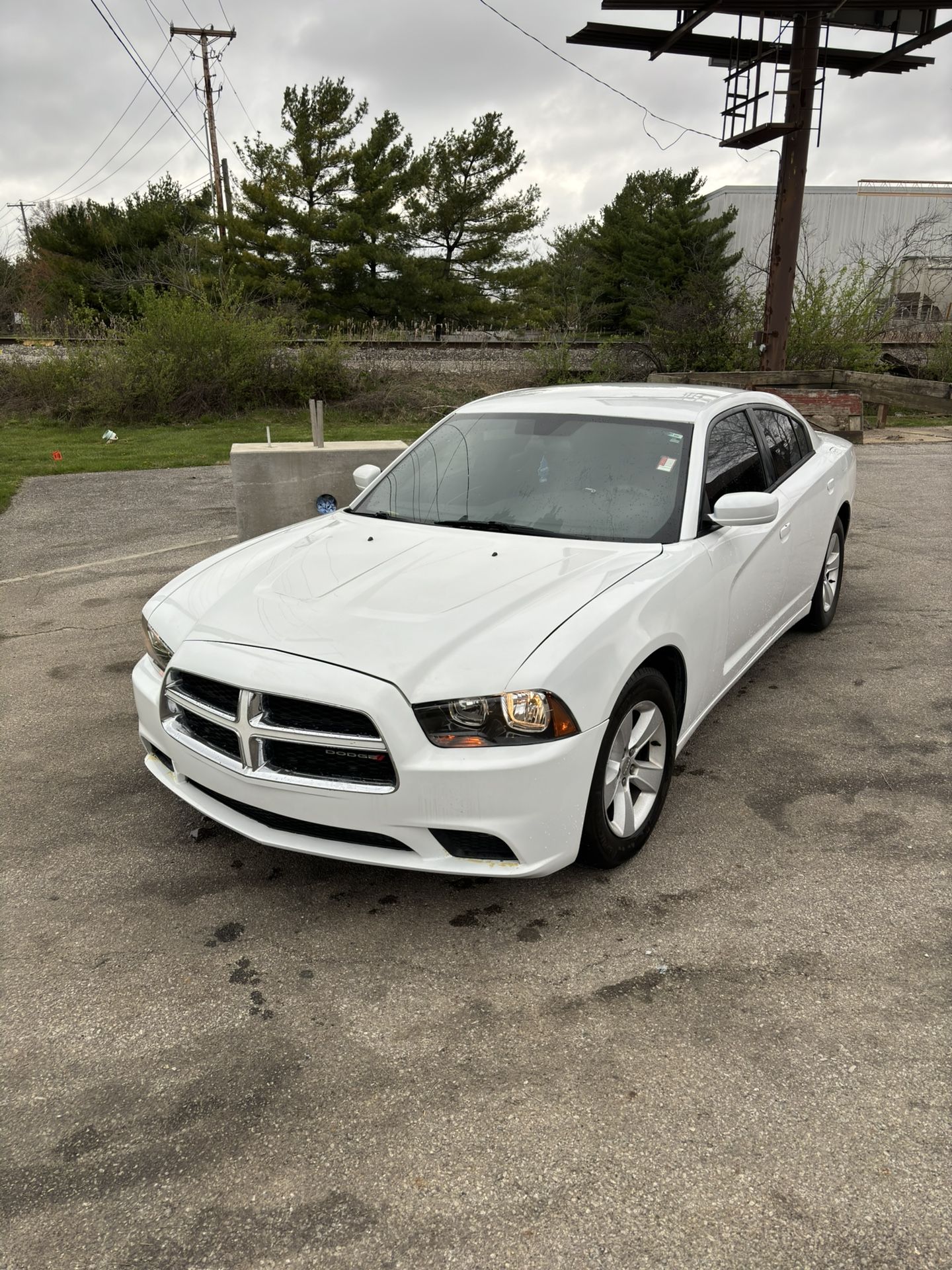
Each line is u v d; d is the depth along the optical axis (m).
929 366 21.34
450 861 2.77
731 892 3.06
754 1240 1.86
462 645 2.79
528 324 36.88
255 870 3.27
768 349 15.98
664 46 14.70
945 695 4.70
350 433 16.25
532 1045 2.41
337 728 2.73
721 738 4.25
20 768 4.08
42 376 19.19
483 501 3.86
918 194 27.31
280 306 22.52
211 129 37.69
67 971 2.75
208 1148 2.12
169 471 12.99
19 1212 1.97
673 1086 2.26
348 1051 2.41
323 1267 1.83
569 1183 2.00
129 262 35.72
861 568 7.22
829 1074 2.28
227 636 3.01
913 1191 1.96
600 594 3.03
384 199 32.12
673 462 3.77
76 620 6.26
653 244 39.56
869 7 14.05
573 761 2.75
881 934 2.82
